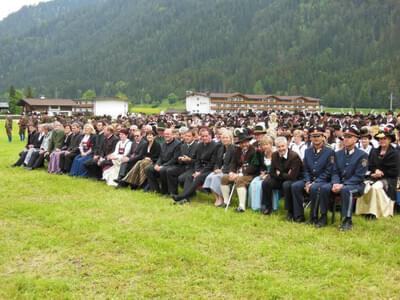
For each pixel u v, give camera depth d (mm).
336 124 9961
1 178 10250
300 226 6375
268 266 4770
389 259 4984
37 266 4773
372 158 7230
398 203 7297
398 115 15125
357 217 6867
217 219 6625
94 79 188125
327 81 126062
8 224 6344
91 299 4000
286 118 19141
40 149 12180
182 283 4348
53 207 7289
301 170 6965
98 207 7355
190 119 22625
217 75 146125
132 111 91812
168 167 8508
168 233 5875
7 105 99438
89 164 10352
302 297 4027
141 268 4680
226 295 4098
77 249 5293
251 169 7633
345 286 4289
